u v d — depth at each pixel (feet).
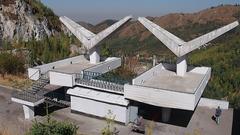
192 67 114.42
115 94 93.71
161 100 85.25
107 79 102.32
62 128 48.60
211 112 102.42
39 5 266.16
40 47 187.62
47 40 200.85
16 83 129.80
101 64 118.73
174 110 101.96
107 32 116.57
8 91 120.16
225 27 102.06
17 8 222.69
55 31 258.57
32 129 48.57
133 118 94.63
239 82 258.16
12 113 98.07
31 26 226.38
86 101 96.48
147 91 86.58
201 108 105.70
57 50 192.54
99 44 123.03
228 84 262.88
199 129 89.35
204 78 99.30
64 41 205.77
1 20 206.18
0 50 168.25
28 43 191.21
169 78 104.47
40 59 173.37
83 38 122.11
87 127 89.15
